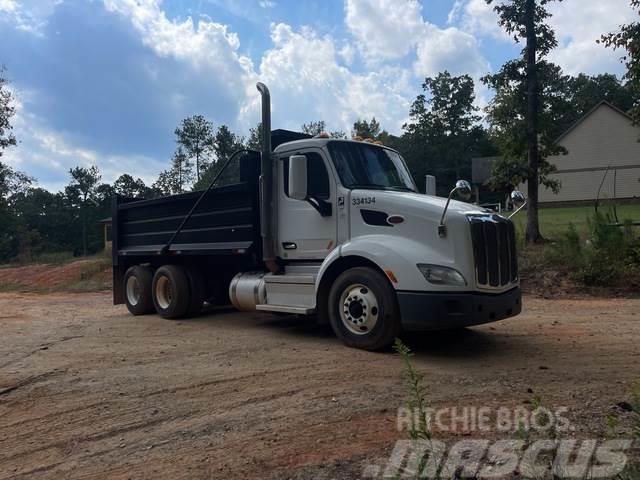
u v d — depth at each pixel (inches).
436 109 2623.0
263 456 142.6
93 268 892.0
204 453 147.0
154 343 298.5
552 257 510.9
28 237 2279.8
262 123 308.3
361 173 289.1
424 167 2623.0
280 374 222.8
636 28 538.6
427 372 218.2
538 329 304.0
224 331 328.5
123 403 193.5
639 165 1384.1
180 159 2036.2
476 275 235.0
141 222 418.6
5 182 1945.1
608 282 461.1
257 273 332.2
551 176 1464.1
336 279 270.2
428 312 233.9
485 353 250.5
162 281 390.9
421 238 245.9
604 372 210.8
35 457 151.6
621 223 518.9
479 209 257.1
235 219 333.1
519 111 659.4
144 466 141.2
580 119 1444.4
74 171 3966.5
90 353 277.7
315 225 288.5
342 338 266.7
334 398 188.1
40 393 209.8
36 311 490.0
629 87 581.3
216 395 198.1
